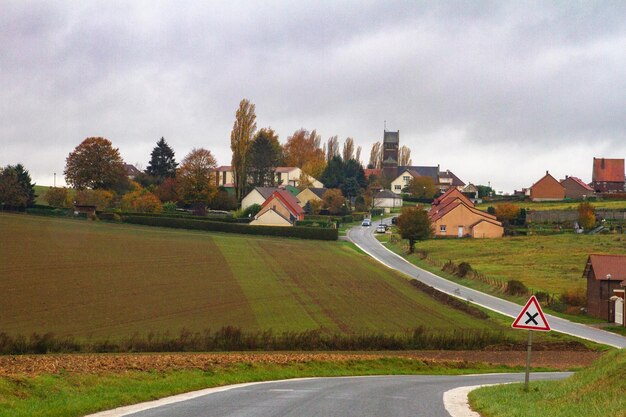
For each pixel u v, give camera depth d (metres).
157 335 45.72
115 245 92.38
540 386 25.50
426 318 59.81
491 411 19.00
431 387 26.88
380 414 18.08
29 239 90.38
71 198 144.12
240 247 101.88
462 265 92.69
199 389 23.36
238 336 44.12
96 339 44.59
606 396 19.77
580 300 72.94
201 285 69.12
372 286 76.62
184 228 124.56
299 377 30.38
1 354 38.38
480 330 55.00
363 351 45.62
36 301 56.59
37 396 18.91
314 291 70.56
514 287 78.50
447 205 144.38
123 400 19.05
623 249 116.00
